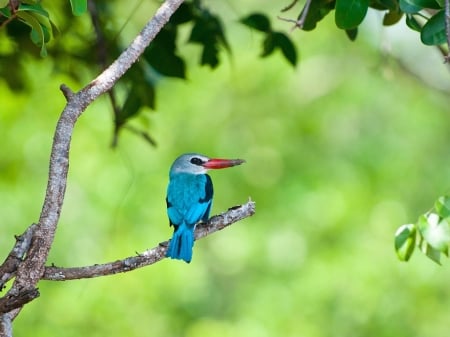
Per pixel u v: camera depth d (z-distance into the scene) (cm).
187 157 861
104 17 1047
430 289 1552
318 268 1599
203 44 964
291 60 959
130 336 1537
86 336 1512
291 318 1576
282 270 1636
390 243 1622
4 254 1493
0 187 1532
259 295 1623
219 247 1697
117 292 1530
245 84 1802
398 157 1752
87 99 618
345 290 1573
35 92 1413
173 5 643
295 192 1706
